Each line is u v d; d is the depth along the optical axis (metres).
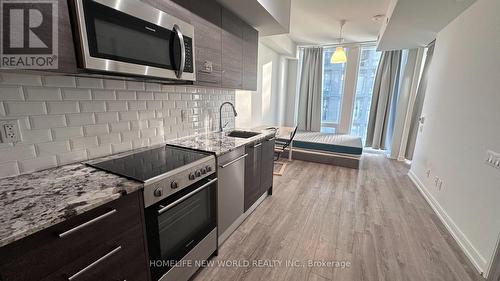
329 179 3.54
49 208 0.79
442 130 2.64
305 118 6.05
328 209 2.58
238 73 2.32
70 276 0.82
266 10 2.07
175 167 1.30
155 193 1.13
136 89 1.63
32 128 1.12
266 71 4.96
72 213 0.77
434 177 2.72
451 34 2.67
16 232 0.64
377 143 5.20
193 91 2.22
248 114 3.88
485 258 1.64
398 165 4.36
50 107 1.17
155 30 1.29
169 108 1.94
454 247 1.95
